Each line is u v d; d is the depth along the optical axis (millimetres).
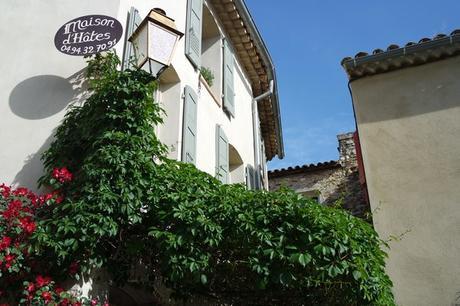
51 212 4500
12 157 5258
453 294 6500
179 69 7348
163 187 4641
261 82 11672
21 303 3924
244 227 4438
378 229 7074
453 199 7031
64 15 6109
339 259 4367
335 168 12344
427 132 7578
